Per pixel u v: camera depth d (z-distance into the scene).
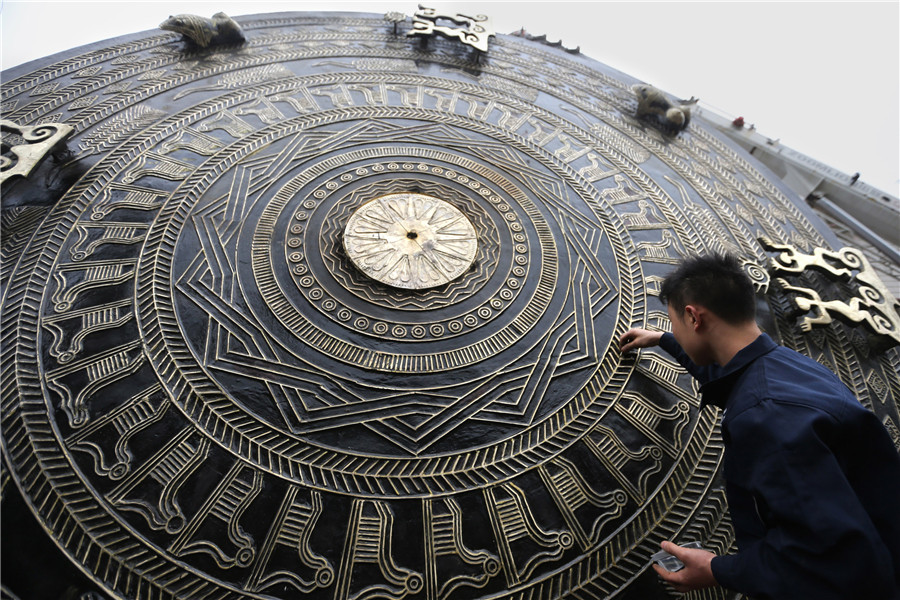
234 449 2.77
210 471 2.69
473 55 6.02
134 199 3.77
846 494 1.67
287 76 5.14
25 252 3.37
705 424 3.29
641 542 2.83
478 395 3.18
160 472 2.66
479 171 4.49
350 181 4.16
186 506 2.59
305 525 2.61
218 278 3.42
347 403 3.02
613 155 5.08
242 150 4.27
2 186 3.47
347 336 3.30
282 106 4.77
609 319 3.68
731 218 4.78
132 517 2.52
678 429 3.25
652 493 2.99
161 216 3.70
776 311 4.06
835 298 4.23
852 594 1.62
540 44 6.70
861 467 1.95
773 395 1.91
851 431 1.84
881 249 6.77
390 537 2.64
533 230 4.14
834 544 1.60
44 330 3.04
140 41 5.29
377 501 2.72
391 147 4.52
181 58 5.16
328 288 3.50
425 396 3.13
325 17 6.20
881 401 3.69
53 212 3.61
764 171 5.52
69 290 3.23
